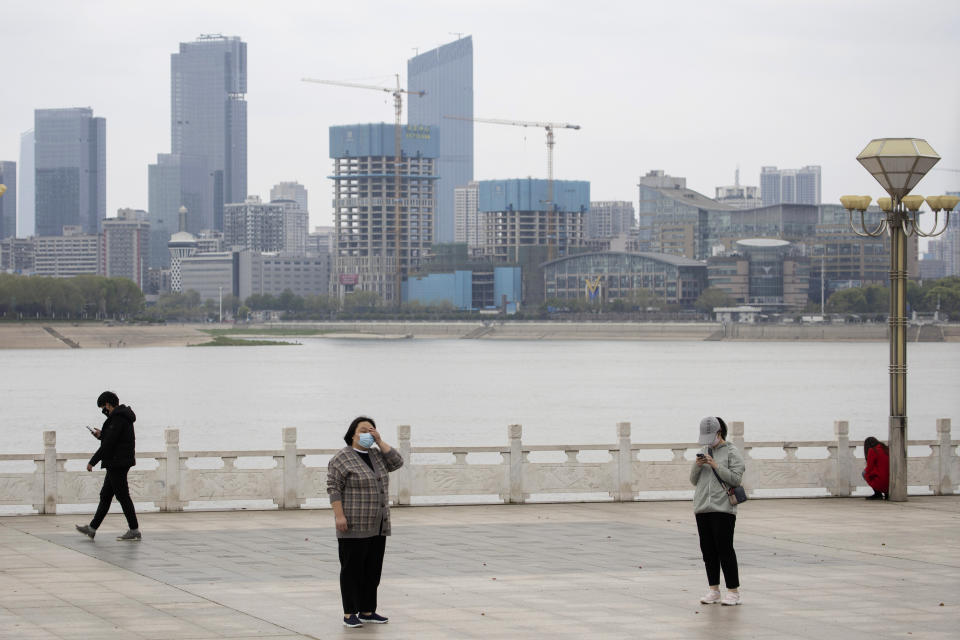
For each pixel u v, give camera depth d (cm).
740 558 2730
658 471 3706
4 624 2073
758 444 3791
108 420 2958
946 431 3888
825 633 2027
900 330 3716
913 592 2356
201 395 17262
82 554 2764
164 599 2284
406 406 15412
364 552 2080
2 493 3353
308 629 2050
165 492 3425
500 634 2019
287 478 3478
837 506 3622
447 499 4375
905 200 3738
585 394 17500
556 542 2952
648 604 2250
